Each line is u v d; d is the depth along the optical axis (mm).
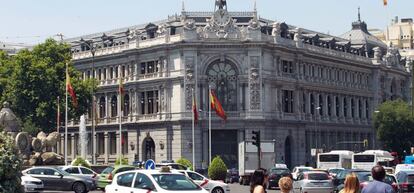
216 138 128875
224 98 129000
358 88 160625
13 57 132875
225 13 129500
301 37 141375
